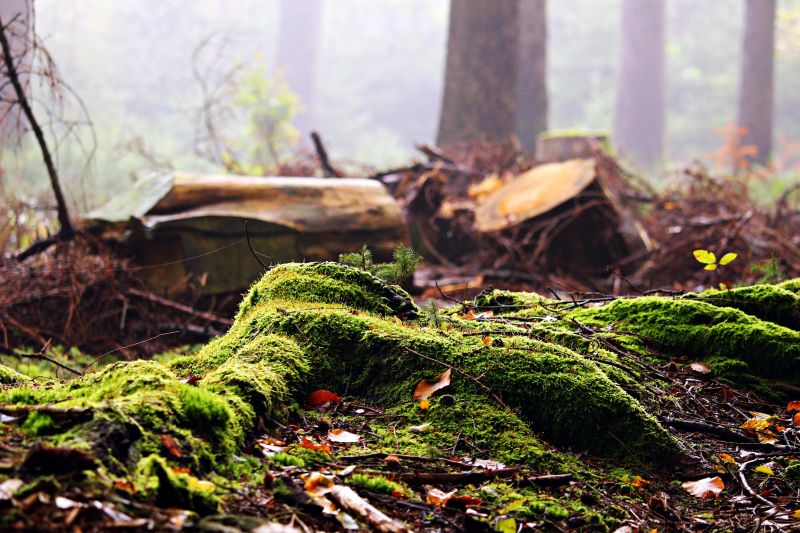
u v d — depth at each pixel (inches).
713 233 357.4
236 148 641.6
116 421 95.1
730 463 130.5
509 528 100.0
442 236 411.8
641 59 1397.6
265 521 87.2
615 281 345.7
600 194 365.7
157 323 275.6
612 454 127.3
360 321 140.6
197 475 96.8
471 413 126.7
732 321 169.6
